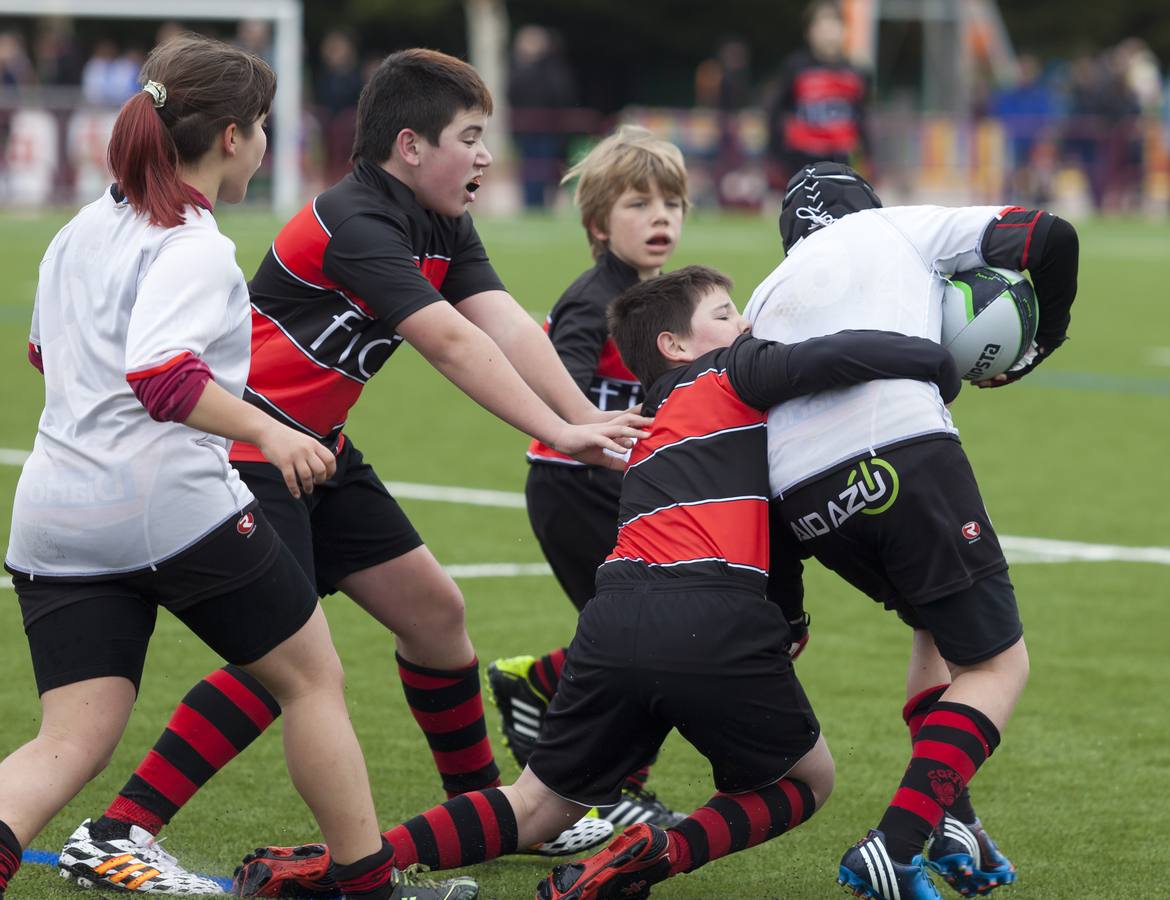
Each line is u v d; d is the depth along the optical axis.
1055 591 24.08
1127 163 111.69
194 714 13.98
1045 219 13.44
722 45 170.88
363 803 12.34
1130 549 26.59
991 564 12.73
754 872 14.41
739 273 62.50
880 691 19.53
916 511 12.56
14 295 58.97
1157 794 16.23
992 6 169.00
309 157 101.88
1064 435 36.97
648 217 17.08
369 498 14.82
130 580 11.93
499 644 20.98
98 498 11.72
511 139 103.50
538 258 71.69
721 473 12.98
